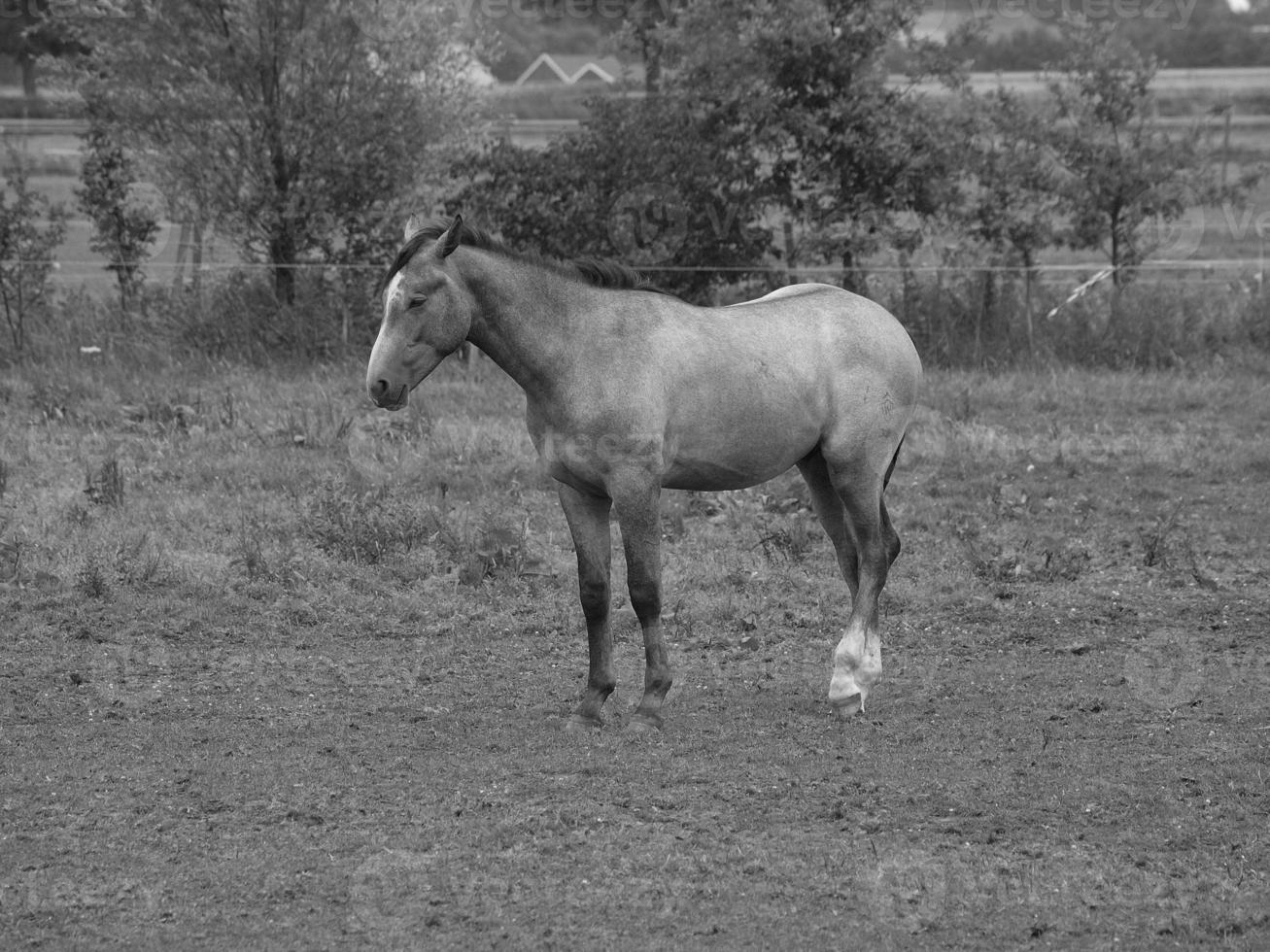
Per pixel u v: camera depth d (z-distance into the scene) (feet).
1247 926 19.30
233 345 61.11
